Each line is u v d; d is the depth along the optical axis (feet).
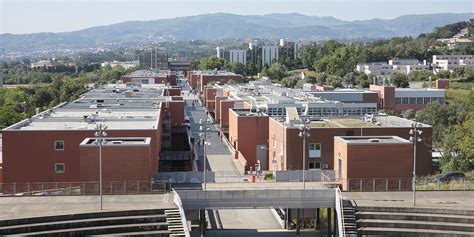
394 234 197.16
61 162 271.28
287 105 392.06
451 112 508.53
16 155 269.85
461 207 209.26
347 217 205.67
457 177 271.28
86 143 242.58
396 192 234.58
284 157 310.24
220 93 606.96
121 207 206.59
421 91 623.77
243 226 243.40
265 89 556.51
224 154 391.45
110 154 233.14
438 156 374.43
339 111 394.93
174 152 352.49
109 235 189.67
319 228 235.81
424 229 198.80
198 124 544.21
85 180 233.55
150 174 242.78
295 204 219.20
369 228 200.44
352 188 239.09
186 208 216.33
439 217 202.80
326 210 241.55
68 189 229.86
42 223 190.08
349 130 307.78
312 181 269.03
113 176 233.76
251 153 369.09
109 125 294.66
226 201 217.56
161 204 211.82
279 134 325.62
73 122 305.53
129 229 194.49
